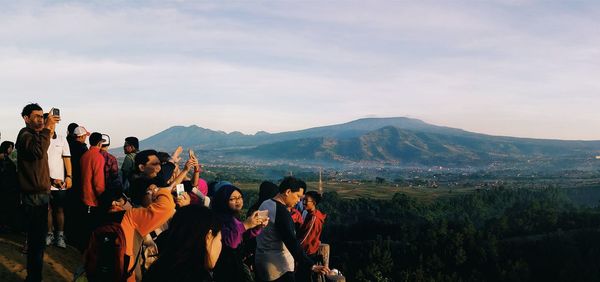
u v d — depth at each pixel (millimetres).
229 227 5887
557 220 168875
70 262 9172
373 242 146750
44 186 7273
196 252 4840
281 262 6875
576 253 138125
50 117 7289
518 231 164500
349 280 129250
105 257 4969
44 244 7426
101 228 5109
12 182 9594
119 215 6289
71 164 9508
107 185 8555
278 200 6934
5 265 7895
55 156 9281
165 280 4719
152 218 5199
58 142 9328
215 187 8461
